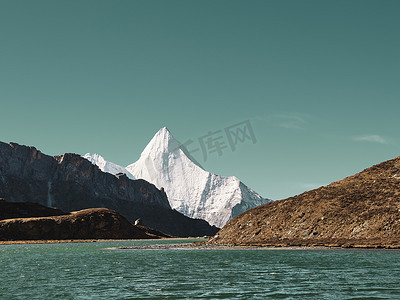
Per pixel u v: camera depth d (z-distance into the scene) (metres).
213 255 82.62
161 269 57.16
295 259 66.69
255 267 56.62
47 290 39.41
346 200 110.56
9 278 49.06
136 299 34.34
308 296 34.12
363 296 33.59
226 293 36.34
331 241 95.00
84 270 57.69
